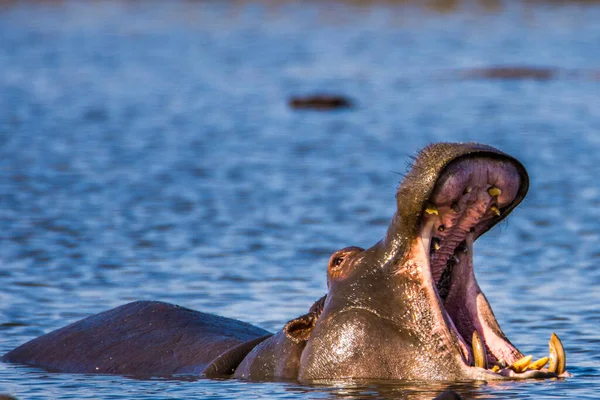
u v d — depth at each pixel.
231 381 32.09
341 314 30.48
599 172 88.56
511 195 28.77
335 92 158.88
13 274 53.09
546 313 45.00
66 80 172.62
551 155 98.25
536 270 54.72
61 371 35.88
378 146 106.44
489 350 30.45
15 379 34.44
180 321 37.44
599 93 150.88
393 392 29.08
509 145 105.69
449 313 30.75
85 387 32.78
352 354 30.09
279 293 48.78
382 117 131.38
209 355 34.62
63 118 127.62
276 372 31.72
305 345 31.38
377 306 30.16
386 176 87.19
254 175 87.62
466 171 28.16
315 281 51.44
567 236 63.88
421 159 28.50
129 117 129.50
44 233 63.88
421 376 29.56
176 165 92.62
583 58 198.88
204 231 65.00
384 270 30.27
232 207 73.31
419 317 29.80
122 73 184.12
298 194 78.69
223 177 86.56
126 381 33.44
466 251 30.27
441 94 154.38
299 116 133.00
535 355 37.81
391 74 182.38
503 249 60.25
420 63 197.88
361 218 69.38
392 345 29.86
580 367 35.06
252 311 45.09
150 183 83.12
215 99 150.62
